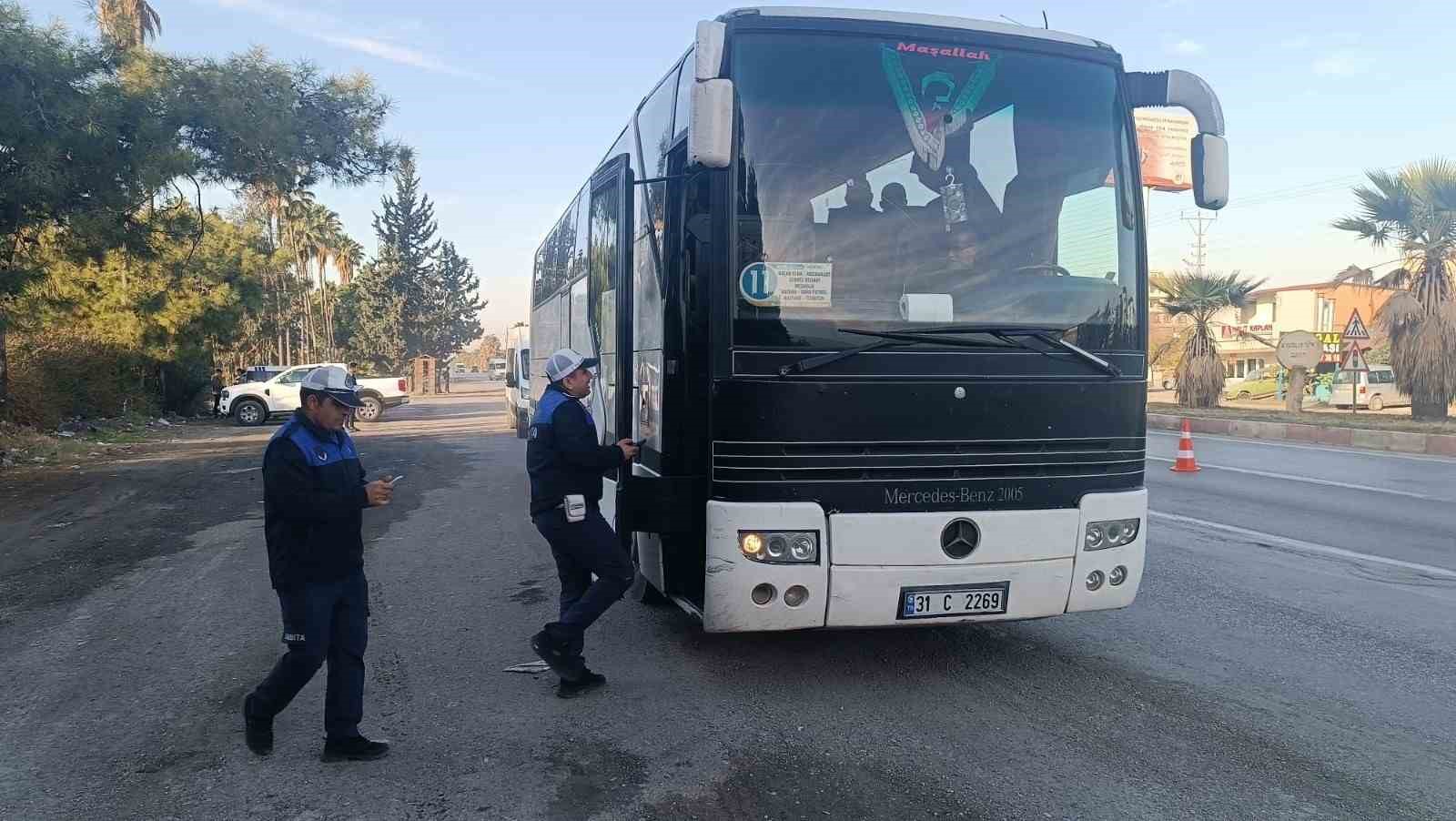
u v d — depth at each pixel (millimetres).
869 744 4406
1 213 12406
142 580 7770
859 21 4820
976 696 5004
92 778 4117
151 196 13609
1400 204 20609
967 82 4914
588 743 4438
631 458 4957
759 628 4562
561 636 4961
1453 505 10875
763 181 4609
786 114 4684
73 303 17547
